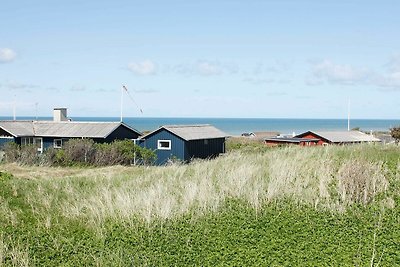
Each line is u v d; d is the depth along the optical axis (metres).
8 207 15.55
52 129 41.81
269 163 21.27
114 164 33.09
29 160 32.88
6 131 40.22
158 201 15.11
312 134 53.97
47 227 13.73
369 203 15.09
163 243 12.38
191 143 39.09
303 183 17.16
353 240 12.30
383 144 27.47
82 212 15.05
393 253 11.48
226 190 16.55
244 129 189.88
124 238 12.72
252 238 12.60
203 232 13.04
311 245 12.06
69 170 27.78
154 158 36.72
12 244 12.09
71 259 11.54
